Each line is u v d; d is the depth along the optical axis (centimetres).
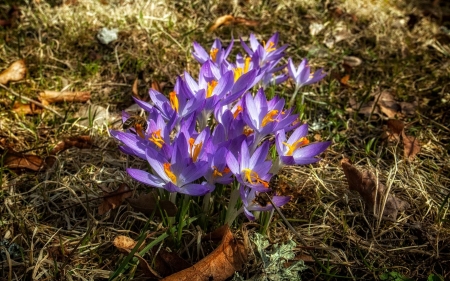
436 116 36
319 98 37
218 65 28
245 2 48
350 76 40
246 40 43
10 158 28
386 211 27
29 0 44
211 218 25
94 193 27
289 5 48
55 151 30
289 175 29
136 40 41
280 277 22
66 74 38
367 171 28
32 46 40
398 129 33
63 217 26
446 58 43
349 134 34
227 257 22
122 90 37
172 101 22
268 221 24
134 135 21
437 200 28
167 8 46
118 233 25
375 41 45
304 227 26
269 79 32
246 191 22
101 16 43
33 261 23
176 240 23
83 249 24
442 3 53
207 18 46
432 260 25
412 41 45
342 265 24
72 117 34
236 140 21
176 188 20
